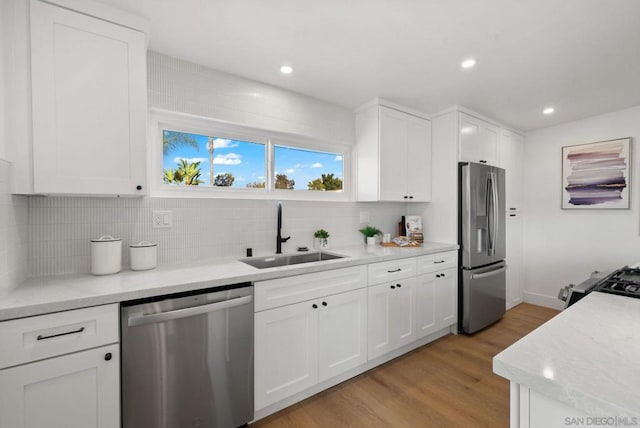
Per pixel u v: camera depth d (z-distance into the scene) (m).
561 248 3.47
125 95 1.49
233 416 1.56
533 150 3.69
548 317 3.28
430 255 2.63
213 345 1.49
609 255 3.13
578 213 3.35
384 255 2.28
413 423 1.68
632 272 1.62
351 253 2.37
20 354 1.08
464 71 2.12
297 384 1.80
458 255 2.88
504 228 3.20
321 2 1.42
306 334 1.85
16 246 1.35
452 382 2.08
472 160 3.00
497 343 2.70
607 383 0.58
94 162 1.42
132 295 1.29
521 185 3.71
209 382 1.48
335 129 2.72
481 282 2.92
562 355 0.69
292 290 1.79
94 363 1.21
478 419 1.71
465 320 2.84
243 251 2.21
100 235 1.71
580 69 2.09
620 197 3.03
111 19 1.45
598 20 1.54
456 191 2.87
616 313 0.97
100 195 1.46
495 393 1.96
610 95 2.57
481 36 1.69
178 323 1.39
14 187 1.27
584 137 3.26
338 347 2.01
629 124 2.96
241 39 1.73
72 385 1.17
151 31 1.65
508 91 2.48
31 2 1.29
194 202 2.02
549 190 3.56
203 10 1.48
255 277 1.63
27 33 1.28
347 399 1.90
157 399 1.35
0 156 1.21
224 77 2.11
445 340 2.76
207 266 1.84
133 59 1.50
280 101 2.38
